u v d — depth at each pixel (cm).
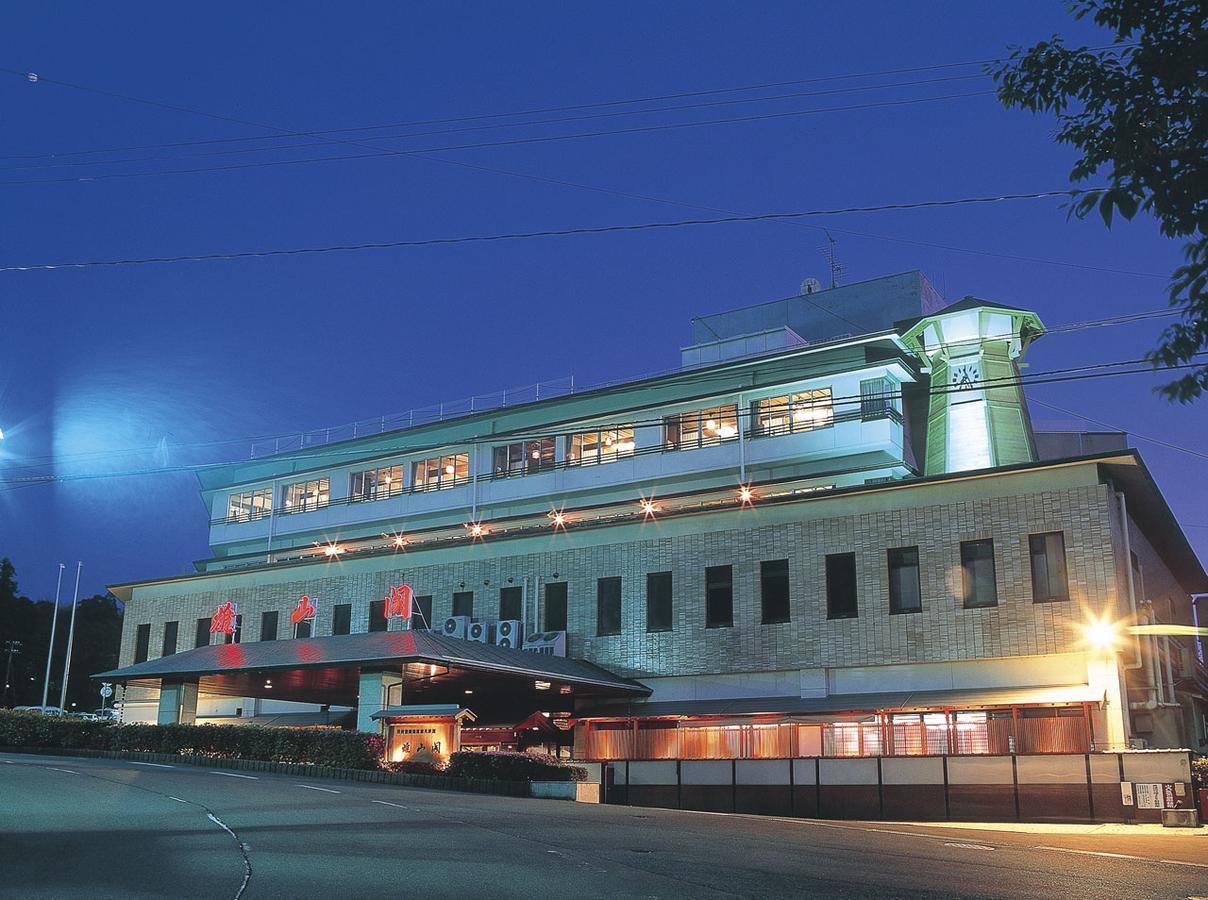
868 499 3553
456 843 1512
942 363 4809
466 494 5234
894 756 2772
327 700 4497
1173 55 870
